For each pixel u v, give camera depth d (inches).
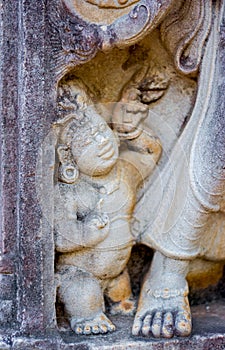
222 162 79.6
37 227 79.3
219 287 95.9
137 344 80.2
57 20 78.0
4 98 78.9
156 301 85.5
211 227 88.4
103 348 79.4
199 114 84.2
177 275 87.0
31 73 77.7
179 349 81.2
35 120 78.4
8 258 80.3
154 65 87.9
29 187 78.8
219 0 81.6
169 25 83.3
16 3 78.2
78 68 81.2
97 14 78.0
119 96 87.9
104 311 87.3
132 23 77.0
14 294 80.5
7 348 78.4
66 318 84.6
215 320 87.7
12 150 79.6
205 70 83.4
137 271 92.7
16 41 78.5
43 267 79.8
